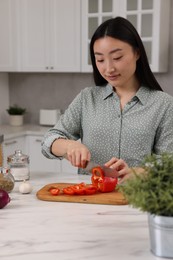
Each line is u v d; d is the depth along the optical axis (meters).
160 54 3.51
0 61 4.03
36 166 3.84
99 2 3.59
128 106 1.83
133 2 3.47
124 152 1.83
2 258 1.05
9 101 4.44
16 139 3.72
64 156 1.72
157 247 1.05
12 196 1.59
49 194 1.55
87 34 3.68
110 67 1.68
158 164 1.05
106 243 1.14
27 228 1.25
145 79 1.83
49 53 3.85
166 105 1.81
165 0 3.49
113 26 1.65
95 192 1.57
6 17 3.93
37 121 4.37
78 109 1.93
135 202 1.00
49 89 4.29
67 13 3.73
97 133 1.86
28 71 3.95
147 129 1.80
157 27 3.41
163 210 1.01
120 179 1.60
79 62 3.75
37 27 3.86
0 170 1.67
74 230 1.23
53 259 1.04
